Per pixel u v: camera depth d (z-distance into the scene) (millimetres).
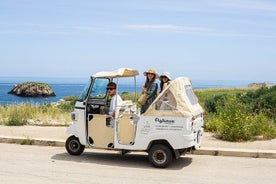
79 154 11875
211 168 10281
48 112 20484
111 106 10914
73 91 142000
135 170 10062
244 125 13625
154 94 11023
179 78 10484
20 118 17891
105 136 10977
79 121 11258
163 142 10328
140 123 10359
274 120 16266
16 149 12828
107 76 11109
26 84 89375
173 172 9844
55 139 13820
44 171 9836
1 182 8773
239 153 11711
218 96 20516
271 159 11352
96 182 8836
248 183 8828
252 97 21688
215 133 14742
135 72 12039
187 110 10047
